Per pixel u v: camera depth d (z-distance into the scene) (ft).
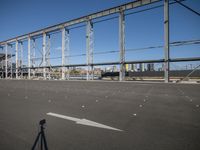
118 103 28.94
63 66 132.16
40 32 153.89
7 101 32.45
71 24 128.98
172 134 15.37
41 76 161.27
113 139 14.58
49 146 13.66
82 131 16.44
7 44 195.52
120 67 100.68
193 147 12.97
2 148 13.61
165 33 84.79
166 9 85.30
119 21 103.76
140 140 14.28
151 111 23.17
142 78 115.75
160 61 85.92
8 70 198.49
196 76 93.61
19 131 16.97
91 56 115.65
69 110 24.48
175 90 46.32
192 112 22.31
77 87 58.59
